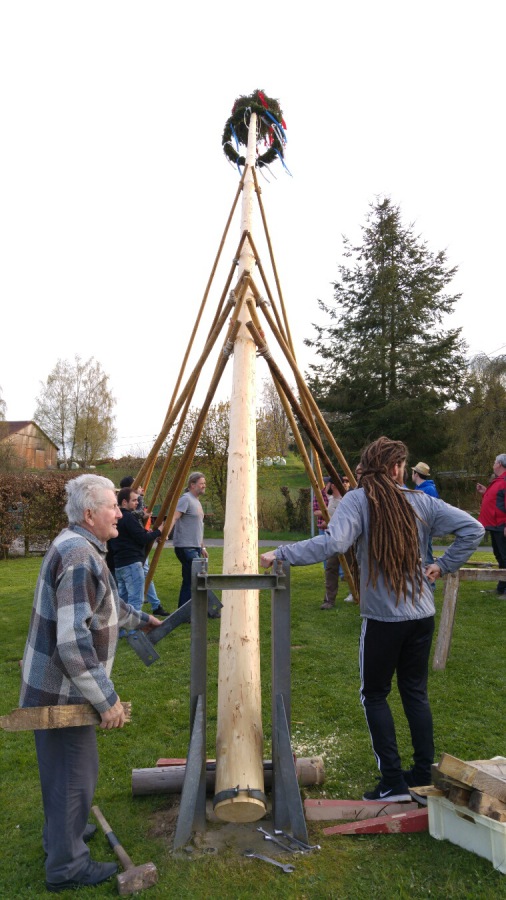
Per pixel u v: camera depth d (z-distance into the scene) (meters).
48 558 2.14
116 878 2.15
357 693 3.96
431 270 23.12
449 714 3.54
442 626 4.36
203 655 2.44
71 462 36.06
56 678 2.07
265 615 6.16
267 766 2.73
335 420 23.16
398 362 22.61
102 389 39.34
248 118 5.05
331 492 5.98
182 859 2.27
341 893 2.05
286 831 2.43
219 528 21.09
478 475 21.33
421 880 2.10
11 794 2.84
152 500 4.89
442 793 2.33
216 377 3.60
